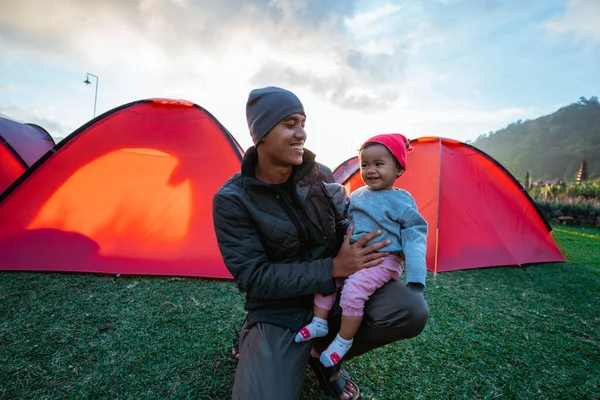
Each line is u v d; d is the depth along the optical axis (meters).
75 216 3.01
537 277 3.67
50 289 2.54
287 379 1.11
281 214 1.28
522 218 4.36
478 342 2.16
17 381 1.54
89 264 2.92
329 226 1.37
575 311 2.77
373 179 1.43
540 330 2.39
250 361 1.15
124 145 3.12
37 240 2.94
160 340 1.93
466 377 1.77
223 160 3.15
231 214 1.24
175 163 3.14
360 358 1.86
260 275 1.20
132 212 3.06
